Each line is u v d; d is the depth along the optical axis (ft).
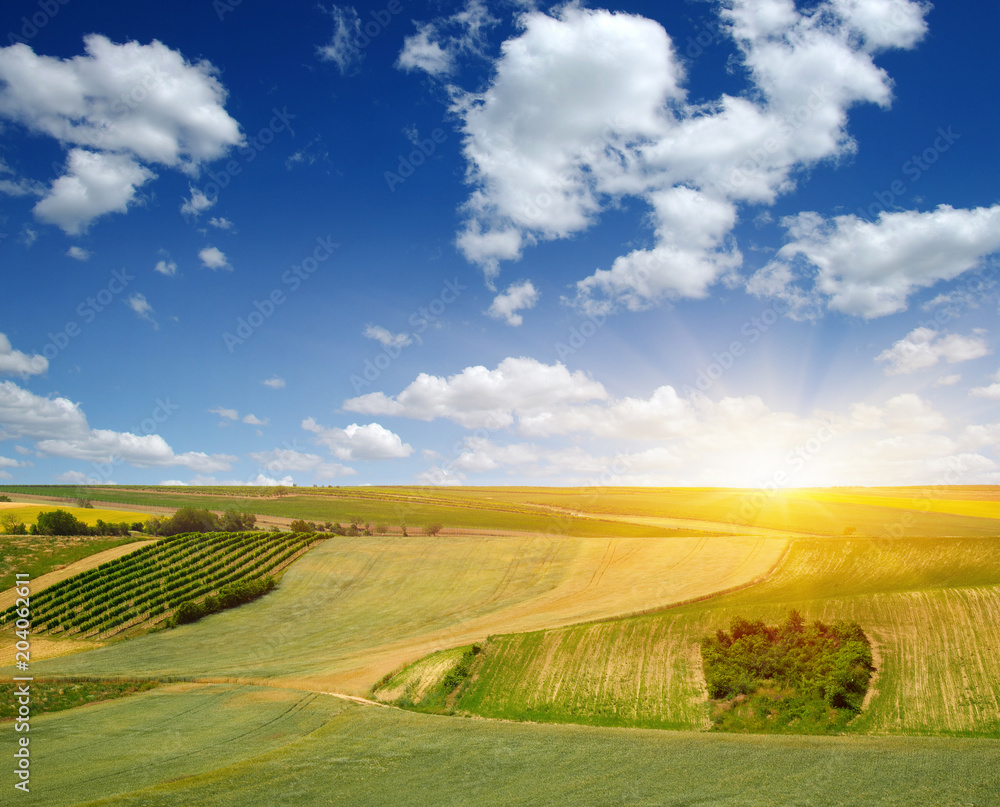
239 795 70.85
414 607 199.21
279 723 104.17
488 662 131.03
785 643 116.78
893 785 67.00
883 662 109.29
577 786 71.10
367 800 68.85
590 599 190.70
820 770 72.90
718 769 74.95
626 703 109.29
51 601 202.59
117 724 107.24
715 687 108.68
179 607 193.16
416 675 129.80
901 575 169.68
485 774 76.43
